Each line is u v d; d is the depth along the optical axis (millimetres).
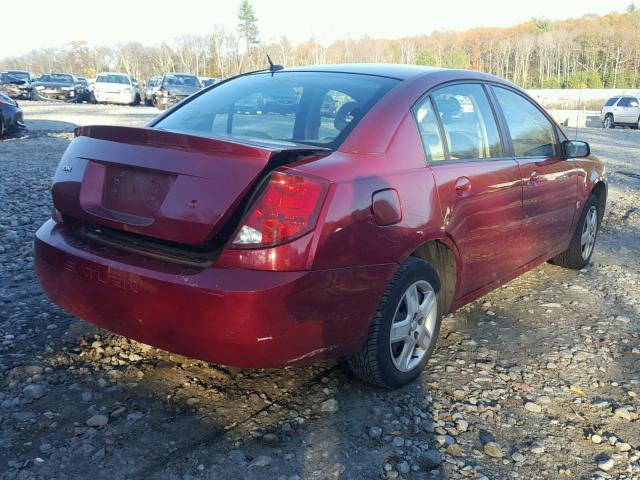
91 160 3086
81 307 3047
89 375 3322
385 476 2635
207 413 3021
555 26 116062
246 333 2602
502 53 97562
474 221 3678
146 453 2699
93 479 2523
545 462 2791
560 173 4793
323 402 3150
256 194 2652
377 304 3041
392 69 3861
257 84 3908
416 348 3457
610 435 3018
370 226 2908
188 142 2783
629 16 111375
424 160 3369
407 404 3203
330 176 2770
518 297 4930
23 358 3463
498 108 4262
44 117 20188
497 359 3781
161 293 2688
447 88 3797
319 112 3410
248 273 2609
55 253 3086
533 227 4480
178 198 2738
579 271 5695
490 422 3090
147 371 3389
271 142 3184
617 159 15641
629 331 4305
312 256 2666
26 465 2580
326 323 2809
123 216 2918
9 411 2961
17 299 4332
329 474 2623
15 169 9953
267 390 3256
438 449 2840
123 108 27719
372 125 3211
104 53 89250
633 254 6406
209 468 2623
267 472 2617
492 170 3881
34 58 94125
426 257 3539
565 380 3557
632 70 93625
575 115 35406
